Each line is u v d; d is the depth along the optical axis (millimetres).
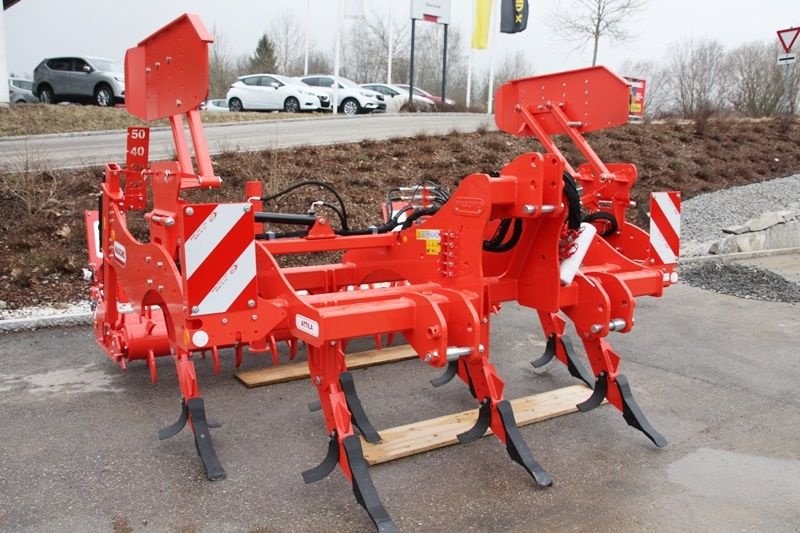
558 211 3541
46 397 4734
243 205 3223
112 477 3637
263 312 3348
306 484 3600
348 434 3277
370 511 3104
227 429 4301
